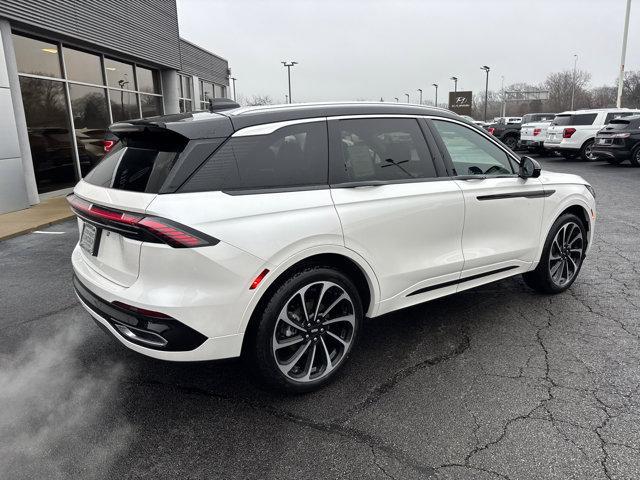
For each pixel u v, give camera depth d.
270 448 2.37
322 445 2.38
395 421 2.55
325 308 2.81
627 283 4.55
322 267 2.73
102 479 2.17
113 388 2.93
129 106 13.77
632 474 2.13
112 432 2.51
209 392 2.88
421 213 3.09
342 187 2.80
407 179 3.13
